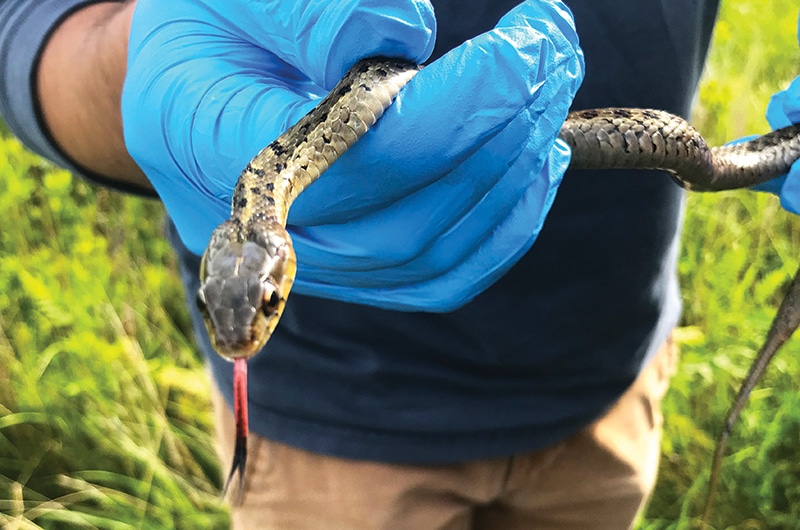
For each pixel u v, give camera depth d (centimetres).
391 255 26
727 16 57
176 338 46
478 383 30
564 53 26
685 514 38
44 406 43
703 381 41
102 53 29
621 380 31
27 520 39
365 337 29
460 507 31
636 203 30
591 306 30
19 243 46
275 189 26
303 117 26
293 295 29
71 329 45
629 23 29
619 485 32
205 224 28
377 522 30
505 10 28
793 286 31
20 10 30
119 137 30
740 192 47
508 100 24
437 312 28
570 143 29
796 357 39
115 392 42
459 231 27
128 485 43
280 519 30
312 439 30
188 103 27
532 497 31
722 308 42
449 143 25
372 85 25
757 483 39
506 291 29
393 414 29
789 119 32
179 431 43
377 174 25
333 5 25
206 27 27
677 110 30
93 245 45
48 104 30
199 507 41
